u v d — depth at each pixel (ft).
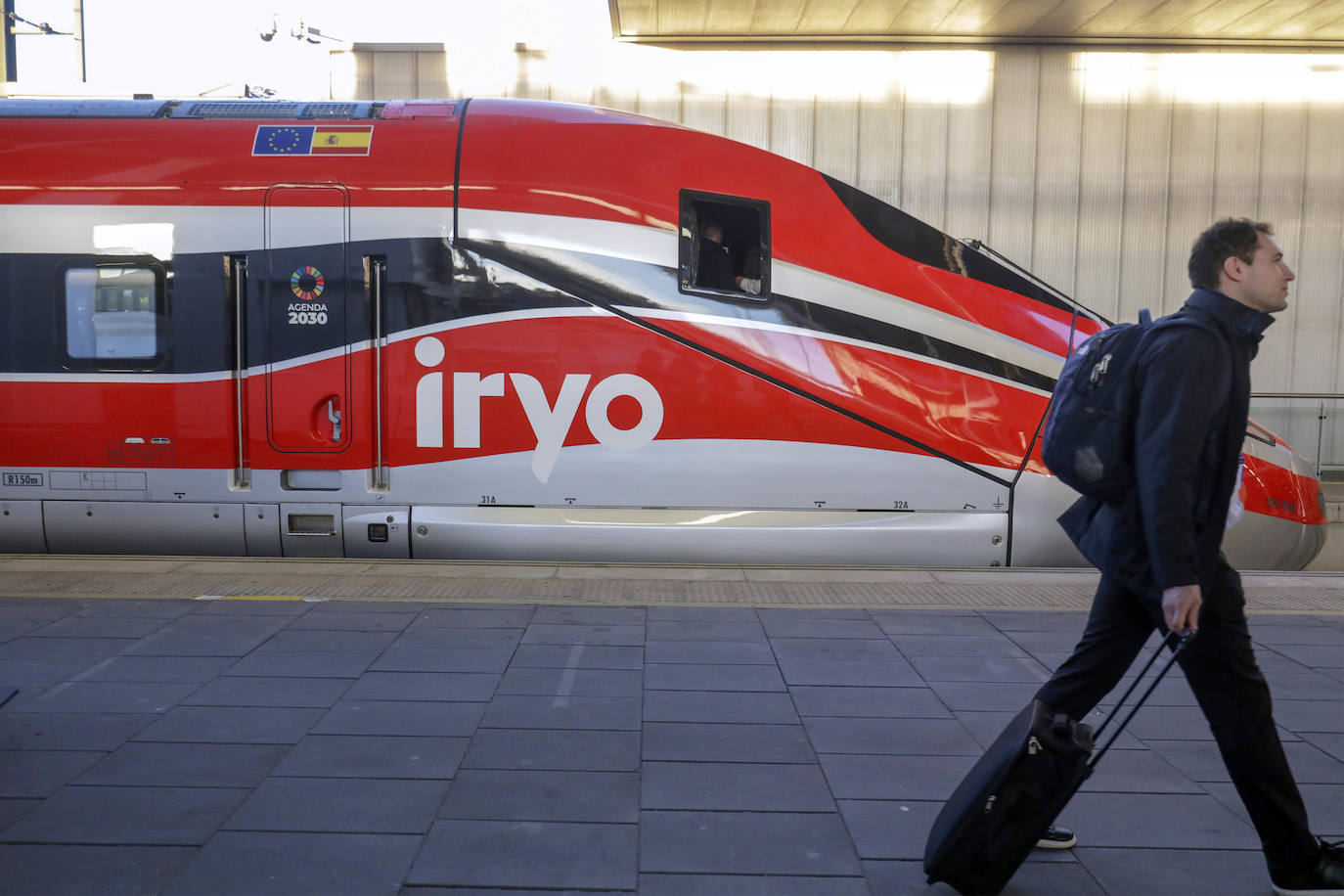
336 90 41.81
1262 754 8.39
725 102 41.93
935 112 42.06
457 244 21.76
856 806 10.09
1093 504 8.76
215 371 22.00
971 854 8.16
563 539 21.90
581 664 14.29
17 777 10.42
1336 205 42.73
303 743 11.38
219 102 23.16
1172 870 8.98
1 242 22.12
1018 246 42.45
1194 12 38.42
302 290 21.88
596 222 21.83
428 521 21.95
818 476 22.13
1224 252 8.14
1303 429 43.86
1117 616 8.76
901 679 13.87
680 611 17.07
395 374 21.88
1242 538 24.04
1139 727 12.32
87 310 22.18
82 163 22.26
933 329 22.54
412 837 9.29
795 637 15.71
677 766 10.97
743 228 22.22
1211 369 7.88
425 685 13.35
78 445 22.22
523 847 9.15
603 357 21.79
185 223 21.95
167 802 9.89
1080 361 8.58
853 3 37.91
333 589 18.25
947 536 22.33
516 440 21.90
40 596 17.53
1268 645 15.58
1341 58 42.04
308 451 22.04
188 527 22.24
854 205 22.90
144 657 14.32
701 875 8.73
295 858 8.87
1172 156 42.45
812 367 22.07
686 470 21.97
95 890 8.27
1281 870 8.48
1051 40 41.86
